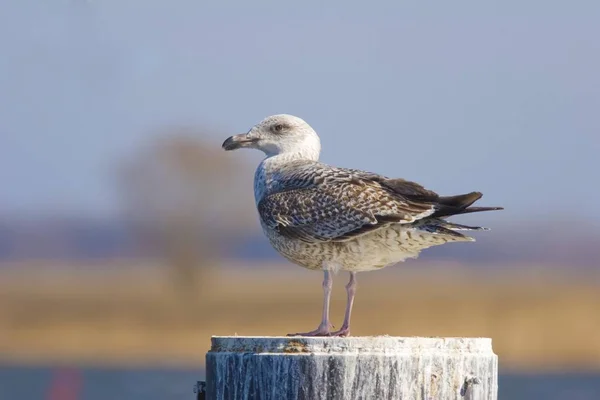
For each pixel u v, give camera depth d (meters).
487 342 6.84
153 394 24.77
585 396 25.66
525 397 25.62
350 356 6.51
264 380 6.58
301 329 37.25
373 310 42.50
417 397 6.54
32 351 36.06
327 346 6.55
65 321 43.34
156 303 47.53
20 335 40.22
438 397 6.58
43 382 27.80
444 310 43.22
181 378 28.16
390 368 6.52
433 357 6.58
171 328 41.31
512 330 39.28
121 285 54.47
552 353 35.12
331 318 39.59
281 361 6.55
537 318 41.78
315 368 6.51
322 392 6.50
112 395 24.67
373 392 6.50
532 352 35.34
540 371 31.16
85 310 45.72
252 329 39.53
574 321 41.62
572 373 30.58
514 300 46.75
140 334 40.69
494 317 42.09
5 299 49.03
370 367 6.50
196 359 33.62
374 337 6.63
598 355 34.78
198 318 43.31
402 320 39.94
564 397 25.55
